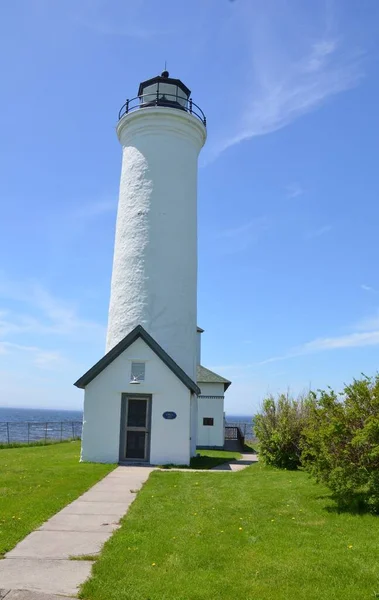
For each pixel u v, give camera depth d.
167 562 6.70
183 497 10.77
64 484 12.15
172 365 17.30
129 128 21.56
